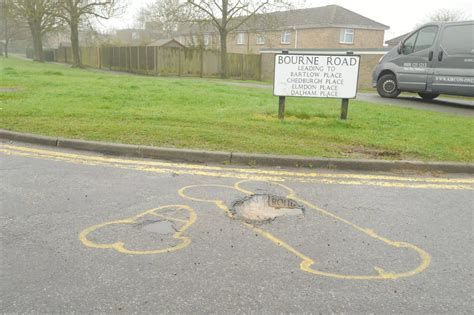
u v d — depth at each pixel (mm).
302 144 6703
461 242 3734
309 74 8539
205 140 6645
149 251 3352
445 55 12625
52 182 4879
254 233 3734
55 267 3076
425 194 4961
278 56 8531
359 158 6004
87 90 12312
